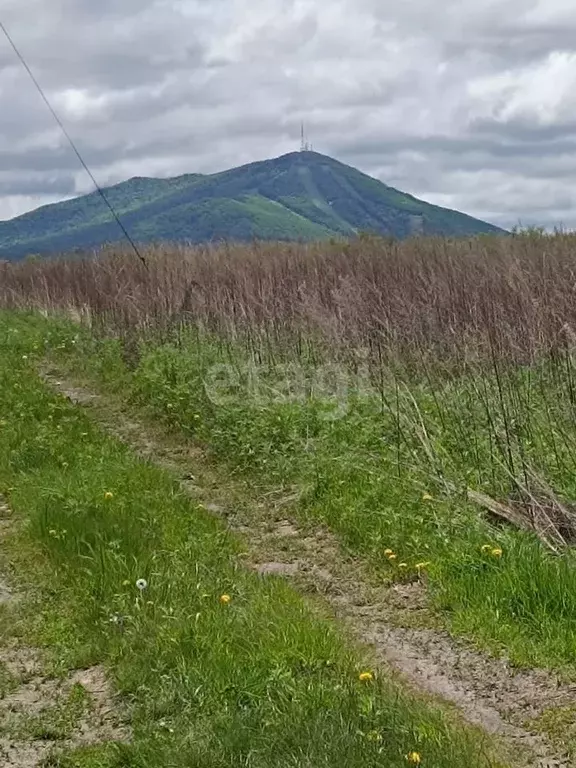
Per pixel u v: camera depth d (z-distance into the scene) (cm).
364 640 616
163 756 457
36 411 1217
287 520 864
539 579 638
